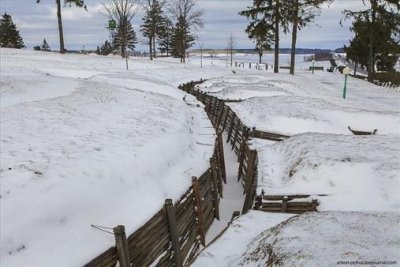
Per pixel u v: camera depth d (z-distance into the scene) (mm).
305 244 5750
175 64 48500
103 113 13516
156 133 11914
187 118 16719
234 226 8391
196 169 11102
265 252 6102
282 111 17359
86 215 7004
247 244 7344
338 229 6289
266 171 11375
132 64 42469
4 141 8977
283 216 8945
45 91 17312
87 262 5887
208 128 17125
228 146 19250
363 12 38312
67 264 5750
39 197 6582
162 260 7445
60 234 6336
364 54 52000
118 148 9734
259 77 33969
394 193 8961
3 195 6285
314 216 7023
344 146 11688
